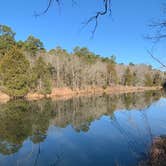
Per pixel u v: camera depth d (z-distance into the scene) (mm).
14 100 54094
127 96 58281
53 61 76500
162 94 56594
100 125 24266
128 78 99125
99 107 38469
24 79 57062
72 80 79125
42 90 63719
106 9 5145
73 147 17406
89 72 85500
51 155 15539
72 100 53312
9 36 75688
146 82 85750
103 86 89062
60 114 33250
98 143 17984
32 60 69062
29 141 19250
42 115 32656
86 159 14680
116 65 106000
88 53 105000
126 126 16844
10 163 14016
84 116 30734
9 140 19516
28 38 83188
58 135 21047
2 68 56688
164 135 14891
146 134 14930
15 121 28125
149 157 11328
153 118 19828
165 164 10453
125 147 16172
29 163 14016
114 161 13891
